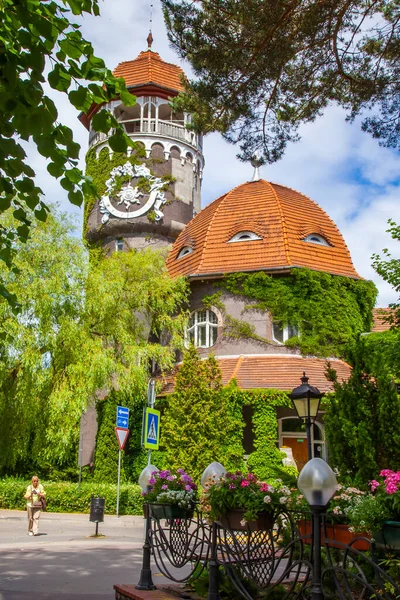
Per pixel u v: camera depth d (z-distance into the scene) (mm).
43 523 21281
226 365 27516
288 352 27484
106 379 24547
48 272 23516
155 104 37844
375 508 5859
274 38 11508
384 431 9930
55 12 5551
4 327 21656
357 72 12797
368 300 29656
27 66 5395
